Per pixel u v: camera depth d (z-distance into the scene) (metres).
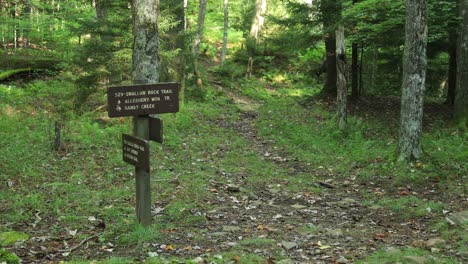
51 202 7.63
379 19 17.27
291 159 12.23
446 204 8.10
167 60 14.41
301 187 9.52
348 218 7.51
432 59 21.36
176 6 15.74
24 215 6.97
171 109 6.37
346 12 15.97
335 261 5.36
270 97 22.69
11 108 13.99
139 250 5.69
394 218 7.51
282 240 6.22
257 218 7.37
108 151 11.11
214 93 21.58
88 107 15.19
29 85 17.12
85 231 6.45
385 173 10.45
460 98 14.91
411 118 10.87
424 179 9.81
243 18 32.06
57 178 9.01
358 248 5.94
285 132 15.27
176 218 7.11
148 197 6.41
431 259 5.22
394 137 14.41
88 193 8.12
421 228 6.91
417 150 10.90
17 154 10.06
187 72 20.59
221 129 15.36
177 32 16.34
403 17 15.80
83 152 10.84
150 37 9.49
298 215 7.62
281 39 16.95
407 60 10.84
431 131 14.95
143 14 9.41
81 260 5.30
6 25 20.97
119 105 6.04
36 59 19.53
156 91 6.24
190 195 8.30
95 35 14.20
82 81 13.88
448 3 15.70
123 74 14.16
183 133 14.11
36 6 22.44
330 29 14.77
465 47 14.62
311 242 6.17
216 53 32.56
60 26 22.33
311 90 24.83
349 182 10.05
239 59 29.03
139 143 6.13
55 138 10.83
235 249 5.76
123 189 8.48
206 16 36.06
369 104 19.77
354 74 20.73
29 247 5.75
